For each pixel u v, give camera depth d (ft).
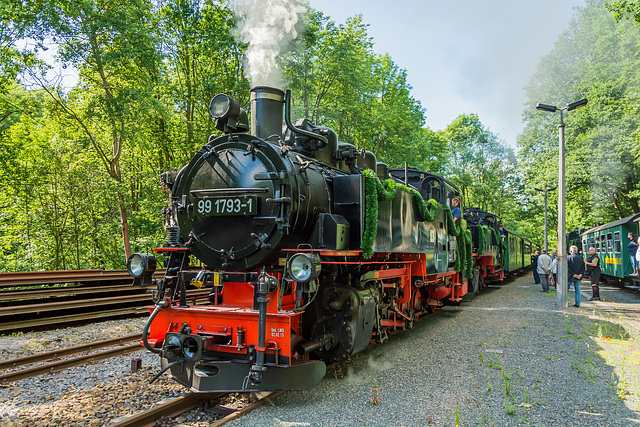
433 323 29.14
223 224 16.19
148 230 61.21
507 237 66.03
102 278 32.96
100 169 51.62
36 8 42.14
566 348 21.99
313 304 17.26
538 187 94.68
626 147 67.77
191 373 14.19
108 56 45.21
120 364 18.74
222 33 52.80
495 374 17.60
